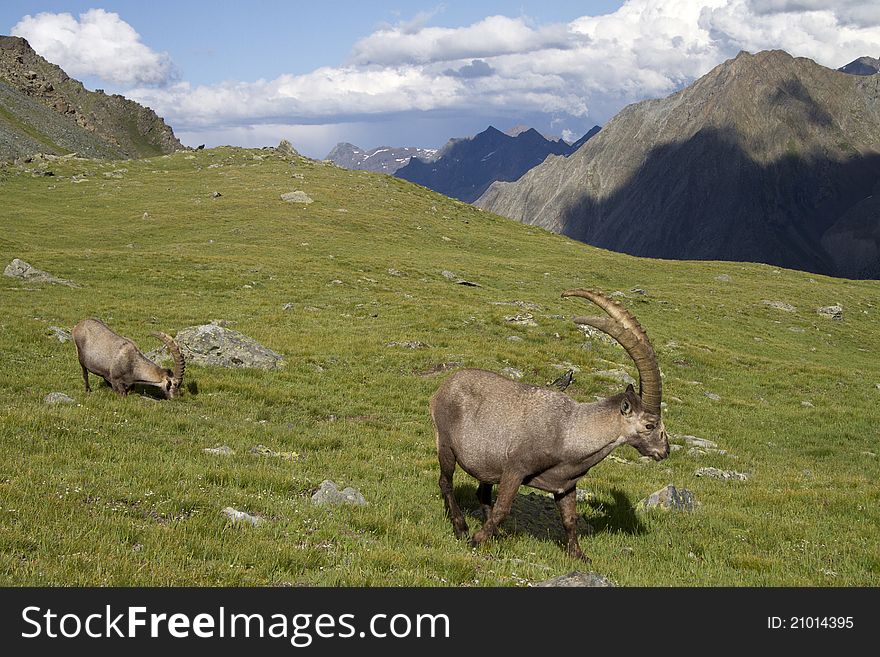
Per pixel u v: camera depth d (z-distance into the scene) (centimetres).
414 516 1201
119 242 7431
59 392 1942
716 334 5625
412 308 4394
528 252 9544
